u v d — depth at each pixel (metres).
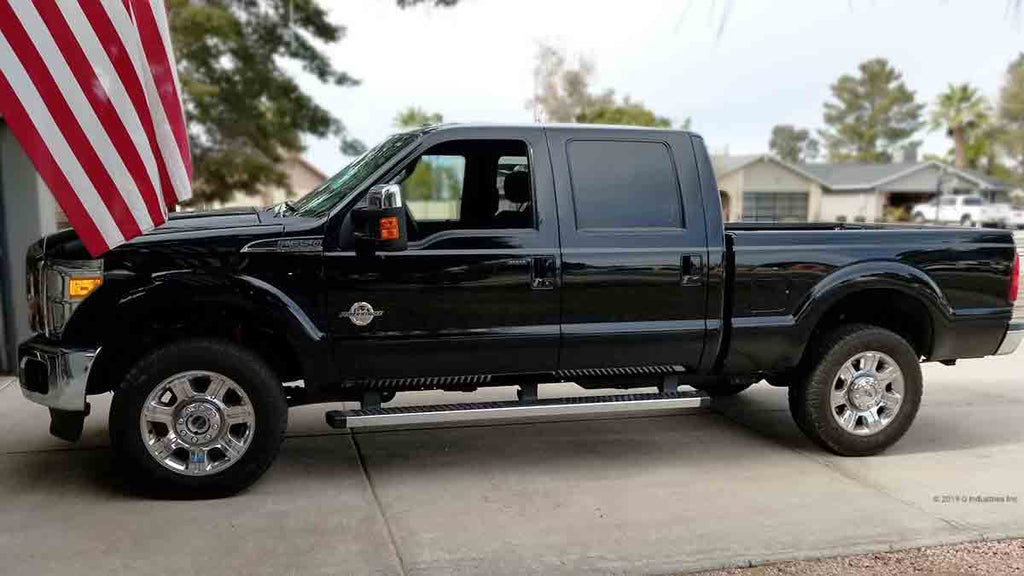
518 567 3.91
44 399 4.52
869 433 5.51
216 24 21.08
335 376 4.77
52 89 3.41
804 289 5.29
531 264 4.88
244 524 4.38
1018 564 4.00
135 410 4.50
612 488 4.97
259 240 4.58
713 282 5.16
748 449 5.76
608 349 5.06
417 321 4.78
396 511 4.59
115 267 4.46
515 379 5.16
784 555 4.07
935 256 5.50
